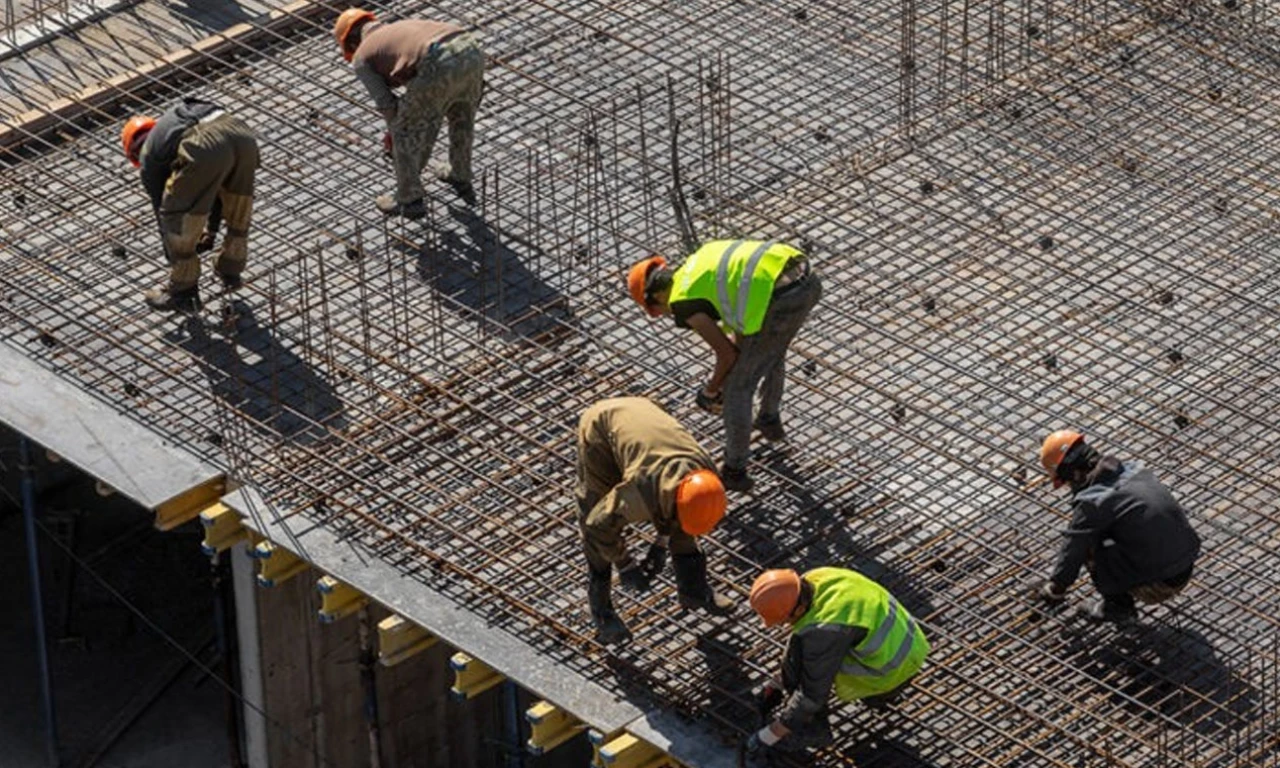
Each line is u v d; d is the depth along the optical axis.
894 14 59.38
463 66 51.44
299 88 57.56
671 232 52.94
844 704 42.72
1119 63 57.78
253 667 49.75
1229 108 56.56
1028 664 43.50
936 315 50.94
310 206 54.09
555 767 55.22
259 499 46.94
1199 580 45.12
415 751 52.56
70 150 56.12
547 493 47.00
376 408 48.97
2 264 52.84
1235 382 49.34
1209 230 53.16
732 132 55.78
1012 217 53.47
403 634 45.00
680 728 42.25
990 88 56.94
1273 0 59.75
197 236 50.06
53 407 49.12
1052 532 46.06
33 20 59.56
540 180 54.44
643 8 59.69
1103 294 51.47
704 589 43.09
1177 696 42.88
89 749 54.41
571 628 44.16
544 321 50.91
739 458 45.75
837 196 53.94
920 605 44.72
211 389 49.59
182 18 59.62
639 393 49.06
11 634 56.91
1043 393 49.06
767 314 43.91
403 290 51.78
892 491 46.94
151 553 58.75
